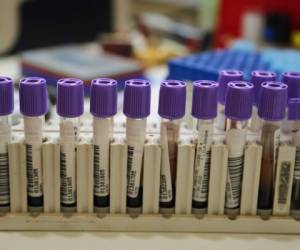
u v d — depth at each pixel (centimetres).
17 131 59
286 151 56
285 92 54
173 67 83
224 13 184
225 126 58
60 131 56
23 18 157
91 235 57
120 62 120
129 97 54
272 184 58
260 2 180
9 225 57
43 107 55
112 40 153
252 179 57
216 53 95
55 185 57
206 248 56
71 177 57
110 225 58
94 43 177
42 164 57
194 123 58
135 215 58
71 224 58
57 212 58
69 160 56
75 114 54
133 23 196
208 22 202
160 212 59
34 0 160
